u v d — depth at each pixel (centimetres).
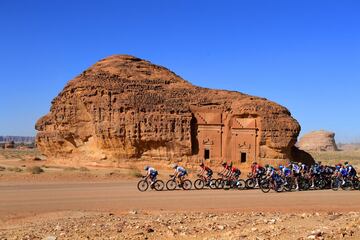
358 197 3281
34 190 3472
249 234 1619
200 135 6488
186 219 2167
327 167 4103
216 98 6838
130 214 2397
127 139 6419
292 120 6347
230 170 3828
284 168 3769
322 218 2072
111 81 6850
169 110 6469
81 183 4109
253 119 6381
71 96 7050
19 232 1847
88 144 6912
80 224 2016
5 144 18488
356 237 1429
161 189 3609
